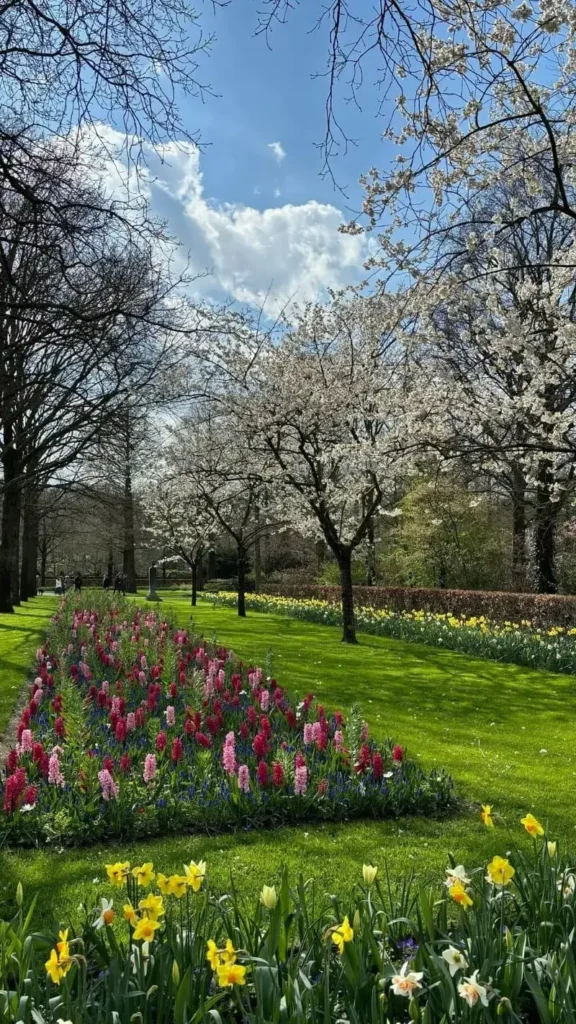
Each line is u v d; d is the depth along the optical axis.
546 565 19.72
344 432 16.80
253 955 2.51
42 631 17.70
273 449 16.53
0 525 24.77
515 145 6.80
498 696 10.99
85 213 7.56
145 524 39.72
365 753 5.90
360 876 4.50
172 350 12.30
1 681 10.74
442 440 13.13
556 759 7.55
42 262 9.88
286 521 23.66
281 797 5.52
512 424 13.68
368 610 20.83
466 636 15.85
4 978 2.35
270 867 4.64
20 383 11.41
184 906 3.89
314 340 16.89
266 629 19.62
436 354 13.84
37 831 5.00
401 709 9.89
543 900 2.84
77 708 6.48
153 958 2.40
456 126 6.30
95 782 5.32
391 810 5.74
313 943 2.60
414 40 4.77
